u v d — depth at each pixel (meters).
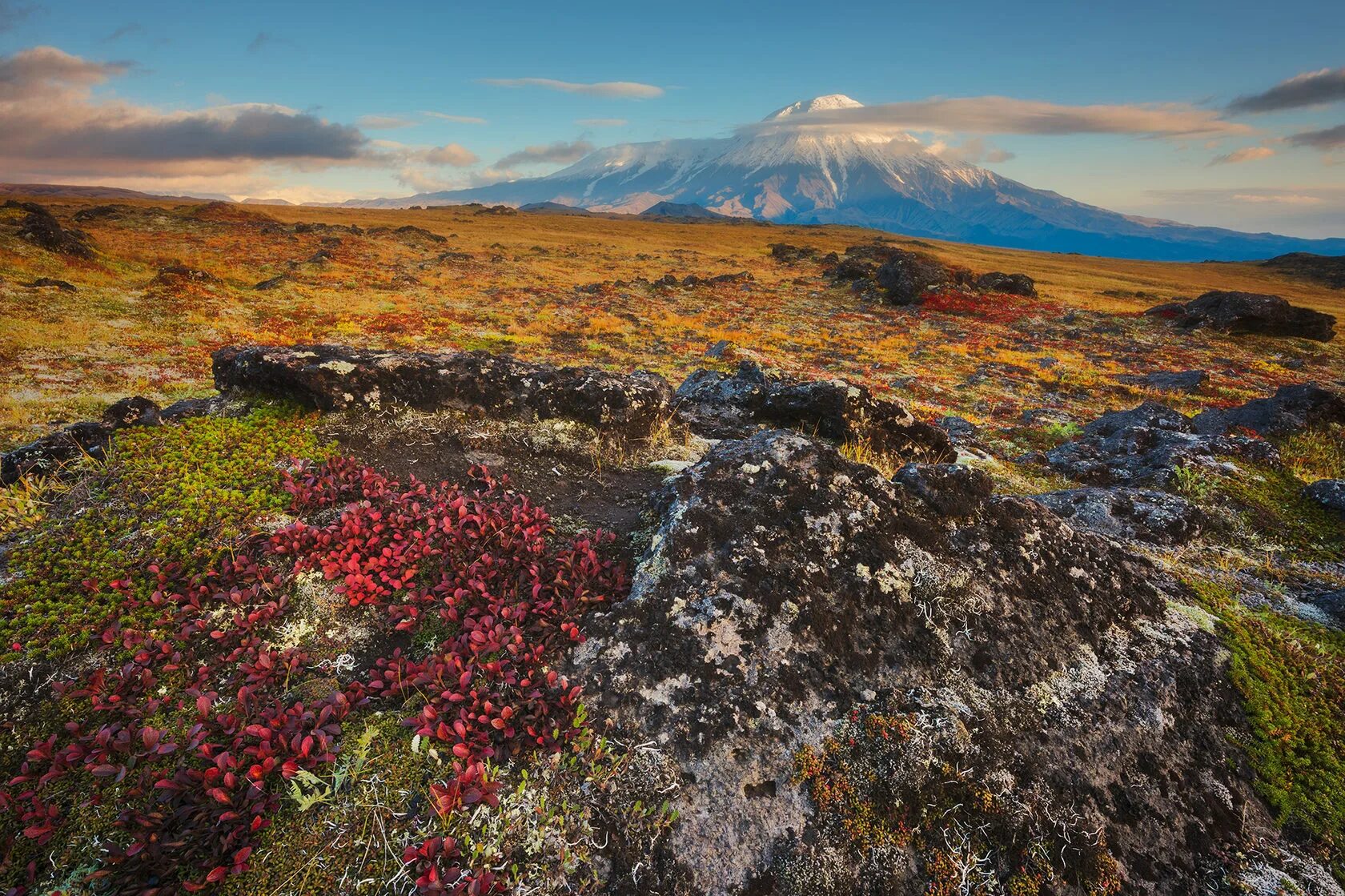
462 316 37.00
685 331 39.00
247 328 28.83
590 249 90.56
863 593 5.58
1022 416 22.11
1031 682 5.26
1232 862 4.44
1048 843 4.32
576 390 10.07
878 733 4.65
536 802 4.02
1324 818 4.78
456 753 4.02
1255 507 10.13
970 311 50.25
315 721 4.34
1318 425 15.01
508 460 8.67
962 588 5.76
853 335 40.75
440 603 5.46
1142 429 14.38
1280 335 45.41
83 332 24.12
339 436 8.44
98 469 7.40
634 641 5.05
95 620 5.07
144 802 3.90
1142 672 5.54
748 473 6.45
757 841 4.12
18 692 4.55
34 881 3.57
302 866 3.67
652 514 6.80
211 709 4.46
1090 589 6.13
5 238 36.72
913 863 4.18
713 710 4.68
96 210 71.38
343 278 47.84
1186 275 113.12
